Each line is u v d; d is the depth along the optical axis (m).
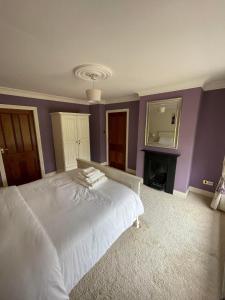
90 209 1.49
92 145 5.06
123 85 2.73
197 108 2.49
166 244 1.78
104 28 1.13
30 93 3.34
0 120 3.04
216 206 2.43
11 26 1.08
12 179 3.35
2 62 1.71
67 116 3.75
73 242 1.11
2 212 1.34
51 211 1.45
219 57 1.61
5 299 0.75
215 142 2.68
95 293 1.28
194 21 1.05
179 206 2.57
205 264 1.54
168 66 1.86
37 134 3.63
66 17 1.01
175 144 2.83
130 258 1.59
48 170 4.04
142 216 2.30
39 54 1.53
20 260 0.90
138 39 1.28
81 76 2.15
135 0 0.88
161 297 1.25
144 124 3.25
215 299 1.24
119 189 1.91
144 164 3.37
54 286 0.89
